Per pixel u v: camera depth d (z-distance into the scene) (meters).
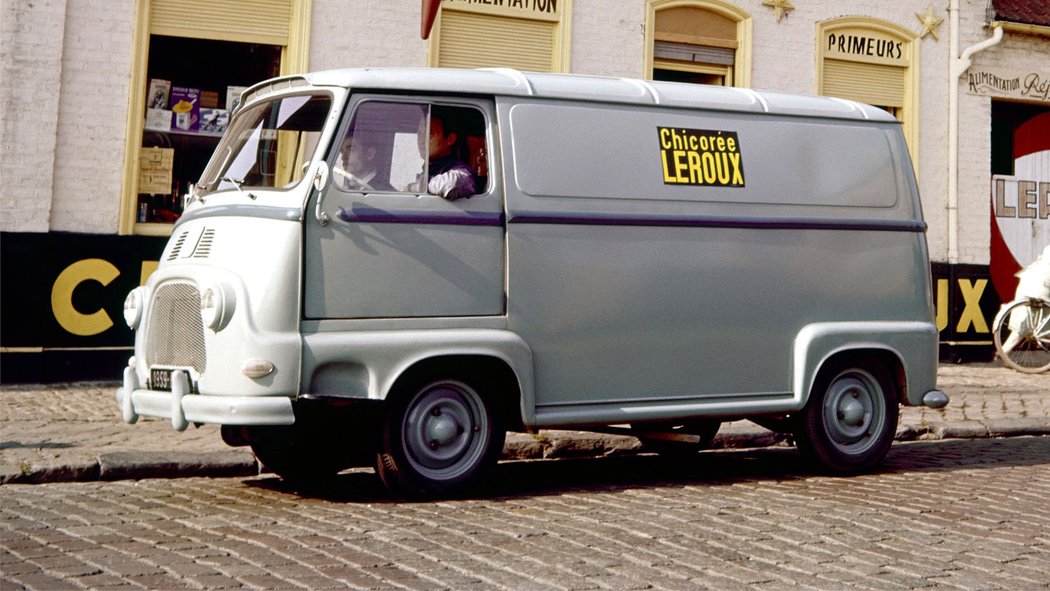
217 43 13.48
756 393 8.36
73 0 12.69
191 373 7.14
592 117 7.90
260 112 7.83
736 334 8.28
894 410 8.95
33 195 12.52
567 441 9.64
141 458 8.19
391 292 7.20
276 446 8.07
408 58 14.29
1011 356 16.22
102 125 12.85
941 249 17.58
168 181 13.30
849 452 8.74
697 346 8.13
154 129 13.22
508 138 7.61
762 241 8.41
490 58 14.83
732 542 6.18
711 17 16.08
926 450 10.20
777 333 8.45
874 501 7.54
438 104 7.47
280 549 5.80
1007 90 17.95
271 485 7.94
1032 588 5.41
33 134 12.51
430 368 7.32
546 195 7.66
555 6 15.12
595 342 7.77
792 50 16.55
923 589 5.33
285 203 7.10
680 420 8.53
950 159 17.55
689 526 6.57
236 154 7.79
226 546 5.85
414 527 6.41
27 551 5.64
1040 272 16.09
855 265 8.79
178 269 7.34
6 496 7.23
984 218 17.80
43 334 12.58
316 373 6.98
